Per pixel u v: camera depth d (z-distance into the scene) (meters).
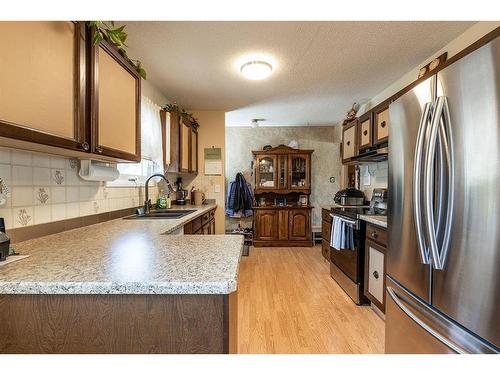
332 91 3.16
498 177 0.84
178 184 3.74
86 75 1.19
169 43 2.06
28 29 0.90
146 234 1.44
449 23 1.82
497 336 0.84
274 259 3.84
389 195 1.48
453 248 1.00
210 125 3.94
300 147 5.16
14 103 0.85
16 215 1.21
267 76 2.71
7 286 0.73
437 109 1.04
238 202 4.89
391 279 1.46
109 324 0.76
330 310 2.30
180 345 0.76
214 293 0.73
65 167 1.53
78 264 0.89
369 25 1.84
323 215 3.66
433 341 1.10
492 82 0.86
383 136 2.51
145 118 2.42
